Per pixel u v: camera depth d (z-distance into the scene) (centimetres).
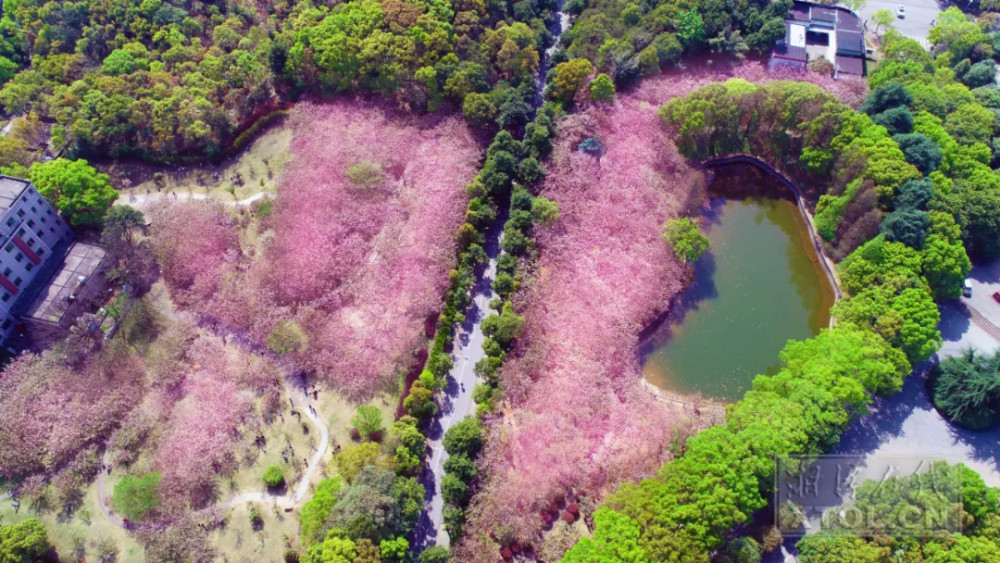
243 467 8862
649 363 10425
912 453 9156
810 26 14800
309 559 7369
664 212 11506
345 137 12450
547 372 9594
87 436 8931
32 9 13400
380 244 11056
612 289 10506
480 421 9112
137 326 10150
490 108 12412
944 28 14512
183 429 8975
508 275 10481
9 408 8912
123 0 13462
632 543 7381
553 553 8119
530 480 8525
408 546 7875
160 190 12150
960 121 11806
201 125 12069
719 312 11056
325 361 9662
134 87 12256
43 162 11581
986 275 11038
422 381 9312
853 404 8881
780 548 8281
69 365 9594
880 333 9388
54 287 10156
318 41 12938
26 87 12269
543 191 11606
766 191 12875
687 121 12206
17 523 8344
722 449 8069
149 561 7900
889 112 11656
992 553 7281
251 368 9719
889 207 10688
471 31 13588
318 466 8900
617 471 8688
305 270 10538
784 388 9019
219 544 8225
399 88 13150
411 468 8538
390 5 13350
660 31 14100
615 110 12825
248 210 11850
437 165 11962
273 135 13062
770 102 12275
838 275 11069
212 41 13850
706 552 7438
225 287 10569
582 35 13700
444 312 10294
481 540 8200
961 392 9188
